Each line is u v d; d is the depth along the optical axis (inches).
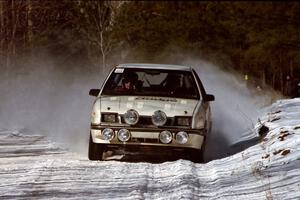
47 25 2368.4
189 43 3417.8
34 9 2202.3
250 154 871.7
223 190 693.3
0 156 944.3
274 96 1914.4
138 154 1007.6
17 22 2042.3
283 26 3526.1
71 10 2559.1
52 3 2363.4
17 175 755.4
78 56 2635.3
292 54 2874.0
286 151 806.5
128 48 3174.2
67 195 658.8
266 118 1197.7
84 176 753.6
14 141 1093.1
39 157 940.0
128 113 876.0
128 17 3253.0
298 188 667.4
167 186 707.4
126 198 650.2
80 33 2682.1
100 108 892.0
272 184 697.6
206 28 3543.3
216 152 1022.4
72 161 868.6
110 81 969.5
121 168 810.8
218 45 3494.1
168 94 947.3
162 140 874.1
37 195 655.1
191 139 878.4
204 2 3961.6
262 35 3326.8
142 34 3243.1
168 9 3737.7
